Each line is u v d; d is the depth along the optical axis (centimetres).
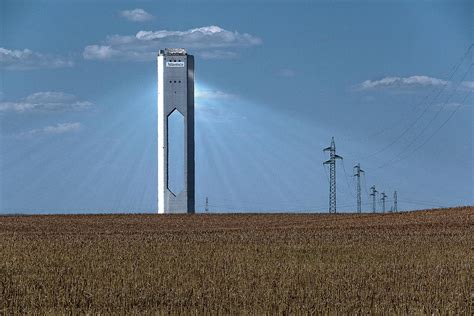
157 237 10738
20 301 4600
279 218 19038
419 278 5497
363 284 5153
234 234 11400
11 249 8125
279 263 6469
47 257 7138
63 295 4738
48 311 4209
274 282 5225
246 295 4662
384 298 4616
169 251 7881
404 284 5150
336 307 4322
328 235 10769
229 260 6825
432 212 16450
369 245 8669
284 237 10444
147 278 5431
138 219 19250
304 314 4075
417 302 4450
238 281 5288
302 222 16425
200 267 6216
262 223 16562
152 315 4094
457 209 16750
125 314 4125
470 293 4747
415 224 13400
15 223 16775
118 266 6288
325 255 7319
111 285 5103
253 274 5700
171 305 4416
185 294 4791
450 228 12162
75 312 4194
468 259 6744
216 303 4438
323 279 5375
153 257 7144
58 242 9494
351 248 8212
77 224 16362
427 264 6341
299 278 5431
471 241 9219
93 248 8362
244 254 7444
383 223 14162
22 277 5594
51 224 16312
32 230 13562
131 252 7769
